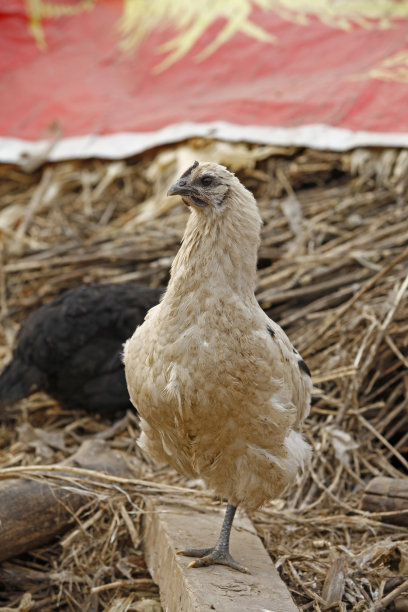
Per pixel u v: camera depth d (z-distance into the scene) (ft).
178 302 5.70
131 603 6.07
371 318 7.10
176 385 5.67
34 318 7.29
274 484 5.86
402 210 8.00
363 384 7.09
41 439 7.04
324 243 8.00
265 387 5.68
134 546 6.35
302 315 7.43
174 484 6.71
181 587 5.75
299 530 6.39
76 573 6.23
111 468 6.61
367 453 6.84
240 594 5.65
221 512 6.37
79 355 7.16
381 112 8.57
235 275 5.69
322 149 8.43
